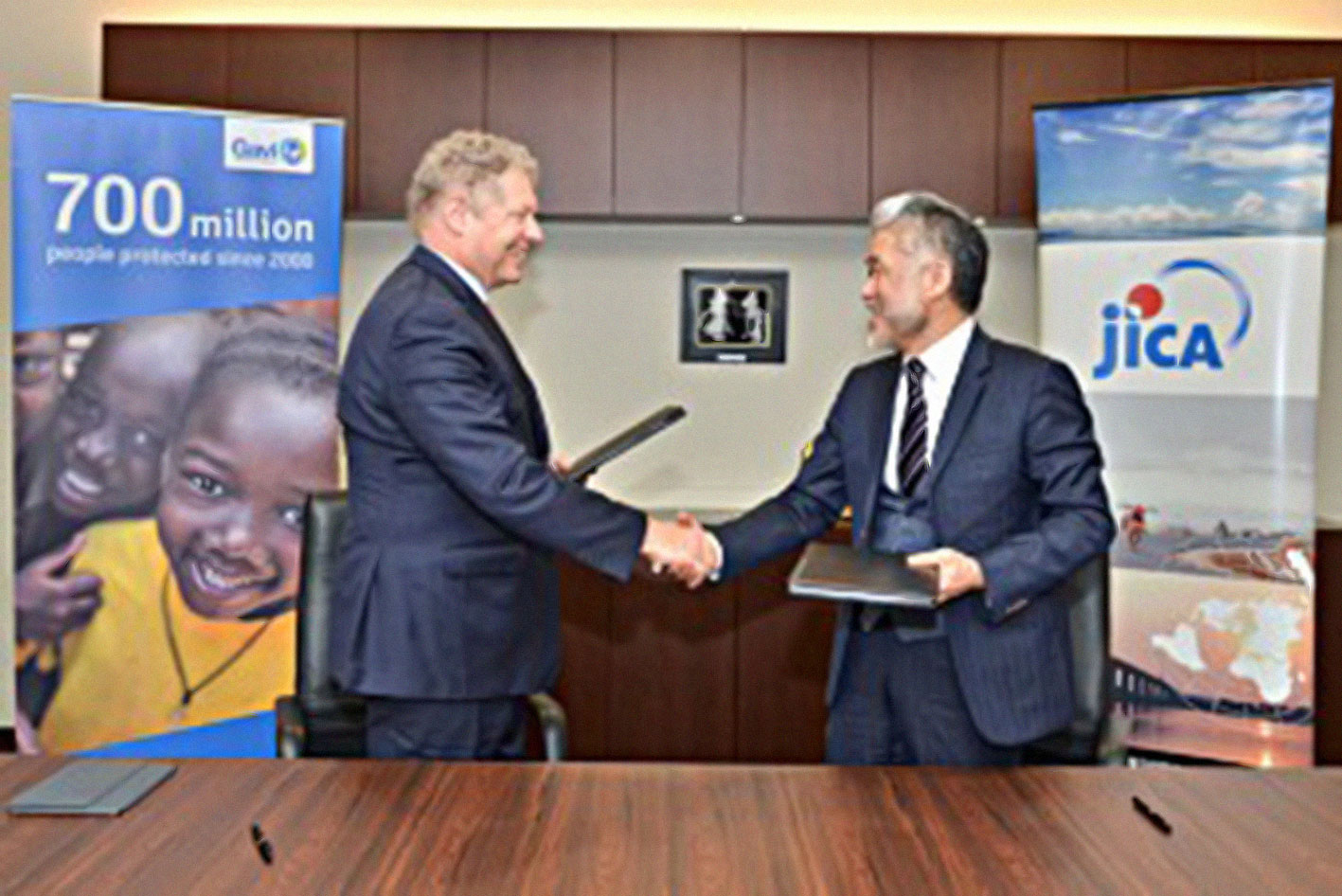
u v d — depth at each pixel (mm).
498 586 2545
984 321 5109
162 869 1564
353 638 2502
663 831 1714
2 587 5172
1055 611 2549
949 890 1521
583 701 4688
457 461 2451
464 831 1705
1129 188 4180
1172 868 1596
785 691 4684
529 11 5004
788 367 5160
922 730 2545
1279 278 4027
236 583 4191
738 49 4723
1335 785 1931
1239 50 4652
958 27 5008
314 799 1826
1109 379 4238
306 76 4691
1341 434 4977
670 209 4758
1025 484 2576
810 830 1724
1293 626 4066
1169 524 4191
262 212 4141
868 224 5020
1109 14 4996
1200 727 4191
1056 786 1923
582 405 5164
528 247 2717
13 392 3969
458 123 4711
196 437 4117
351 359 2574
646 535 2623
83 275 3973
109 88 4676
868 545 2654
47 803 1776
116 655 4105
